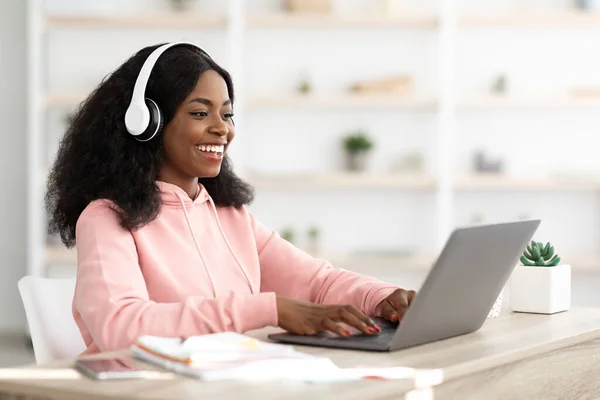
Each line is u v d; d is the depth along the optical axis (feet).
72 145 7.83
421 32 20.86
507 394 6.07
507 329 7.05
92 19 20.33
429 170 20.89
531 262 8.09
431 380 5.23
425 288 5.91
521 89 20.76
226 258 8.01
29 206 20.29
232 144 20.31
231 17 20.22
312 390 4.75
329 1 20.33
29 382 4.95
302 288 8.29
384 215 21.11
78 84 21.16
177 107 7.55
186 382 4.90
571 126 20.75
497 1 20.75
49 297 7.60
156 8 21.04
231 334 5.74
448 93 20.07
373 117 20.95
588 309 8.30
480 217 20.80
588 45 20.67
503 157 20.80
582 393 6.95
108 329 6.27
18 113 21.42
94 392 4.71
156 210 7.41
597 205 20.92
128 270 6.83
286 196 21.20
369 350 5.97
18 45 21.38
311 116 21.04
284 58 21.02
